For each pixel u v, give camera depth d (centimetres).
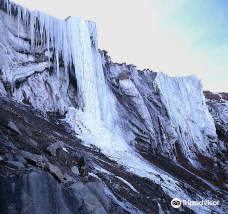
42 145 874
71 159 870
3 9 1984
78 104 2367
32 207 427
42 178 490
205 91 6850
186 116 4597
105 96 2747
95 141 1928
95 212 551
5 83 1652
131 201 902
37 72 2028
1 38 1859
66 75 2380
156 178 1672
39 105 1878
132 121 3100
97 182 793
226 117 5625
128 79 3656
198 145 4409
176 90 4756
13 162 496
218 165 4181
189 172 3073
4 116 898
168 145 3534
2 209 388
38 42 2214
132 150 2505
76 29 2523
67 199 524
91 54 2633
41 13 2228
